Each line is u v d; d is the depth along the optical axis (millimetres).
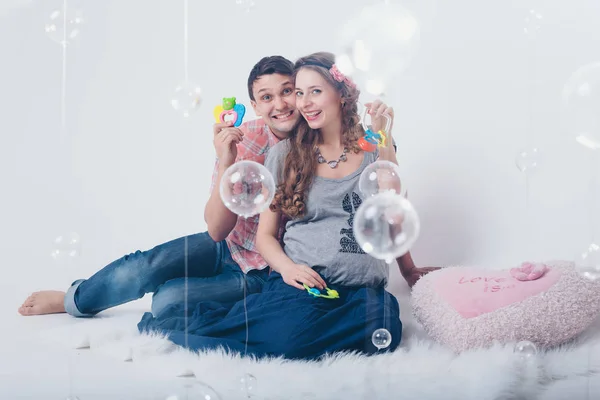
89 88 2246
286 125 1827
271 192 1402
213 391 1343
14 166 2256
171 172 2219
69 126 2248
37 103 2256
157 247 1913
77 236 1639
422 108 2104
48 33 1717
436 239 2098
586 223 2037
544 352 1559
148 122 2227
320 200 1741
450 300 1641
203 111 2193
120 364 1543
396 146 2080
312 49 2121
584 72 1491
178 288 1823
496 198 2074
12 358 1589
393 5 1440
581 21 2037
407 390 1376
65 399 1349
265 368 1469
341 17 2105
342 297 1659
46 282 2215
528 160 1802
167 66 2213
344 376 1429
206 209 1837
